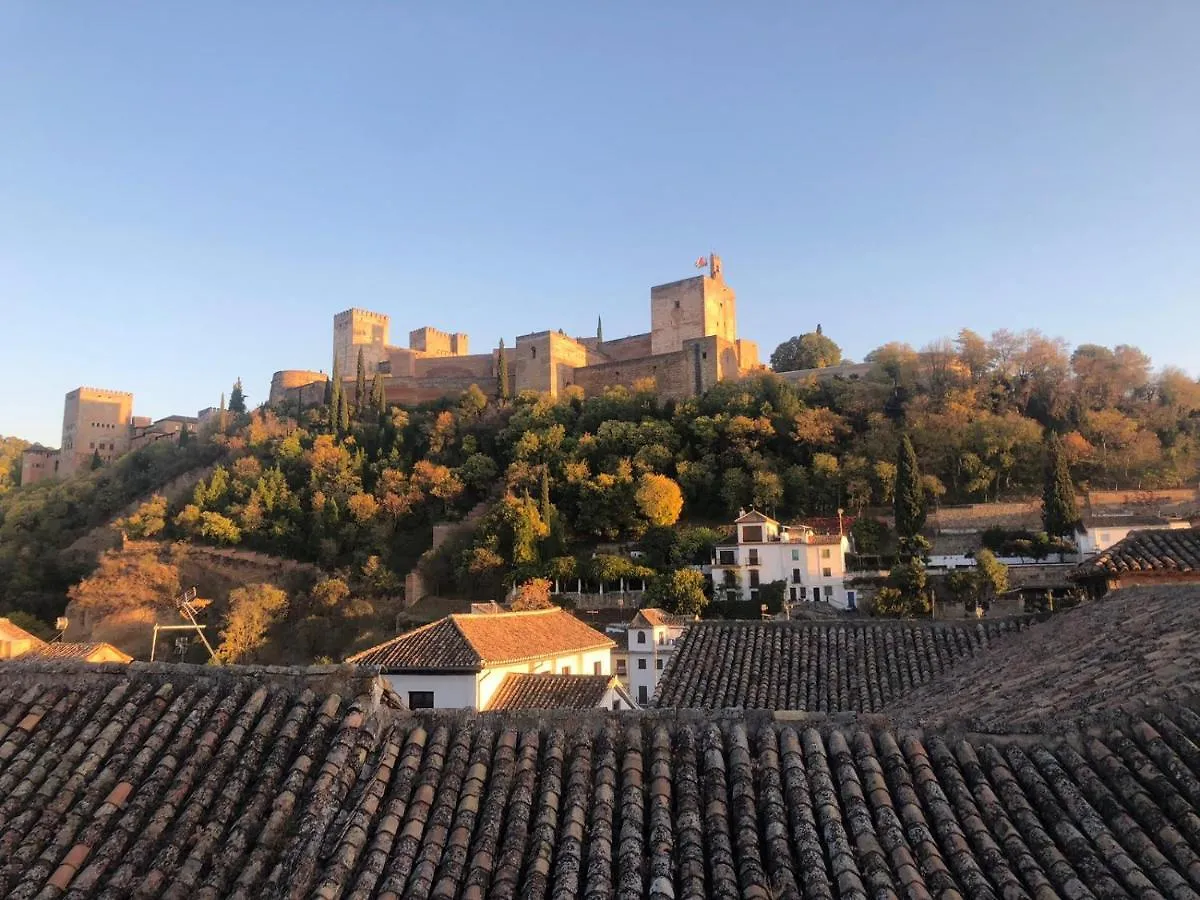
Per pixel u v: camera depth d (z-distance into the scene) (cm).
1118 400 9444
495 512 8762
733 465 9456
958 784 735
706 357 11700
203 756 782
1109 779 713
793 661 1762
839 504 8806
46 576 9738
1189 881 601
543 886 644
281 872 661
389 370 14762
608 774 773
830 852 661
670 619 5469
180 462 12156
